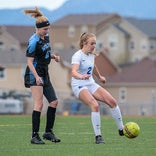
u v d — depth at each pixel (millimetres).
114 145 23062
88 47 23891
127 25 187625
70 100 90938
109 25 185625
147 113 99312
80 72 24000
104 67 145375
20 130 31234
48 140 24734
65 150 21422
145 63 136250
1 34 177500
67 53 140000
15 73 131750
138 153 20609
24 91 112125
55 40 187875
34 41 23453
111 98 24109
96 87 24141
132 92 132250
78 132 29891
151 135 27562
